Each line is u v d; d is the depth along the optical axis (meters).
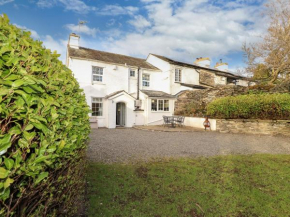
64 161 1.65
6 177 0.90
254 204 2.86
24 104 1.11
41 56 1.76
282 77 14.38
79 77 13.10
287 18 12.05
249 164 4.65
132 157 5.40
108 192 3.19
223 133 10.52
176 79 17.58
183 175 3.96
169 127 13.39
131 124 14.62
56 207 1.71
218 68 24.66
